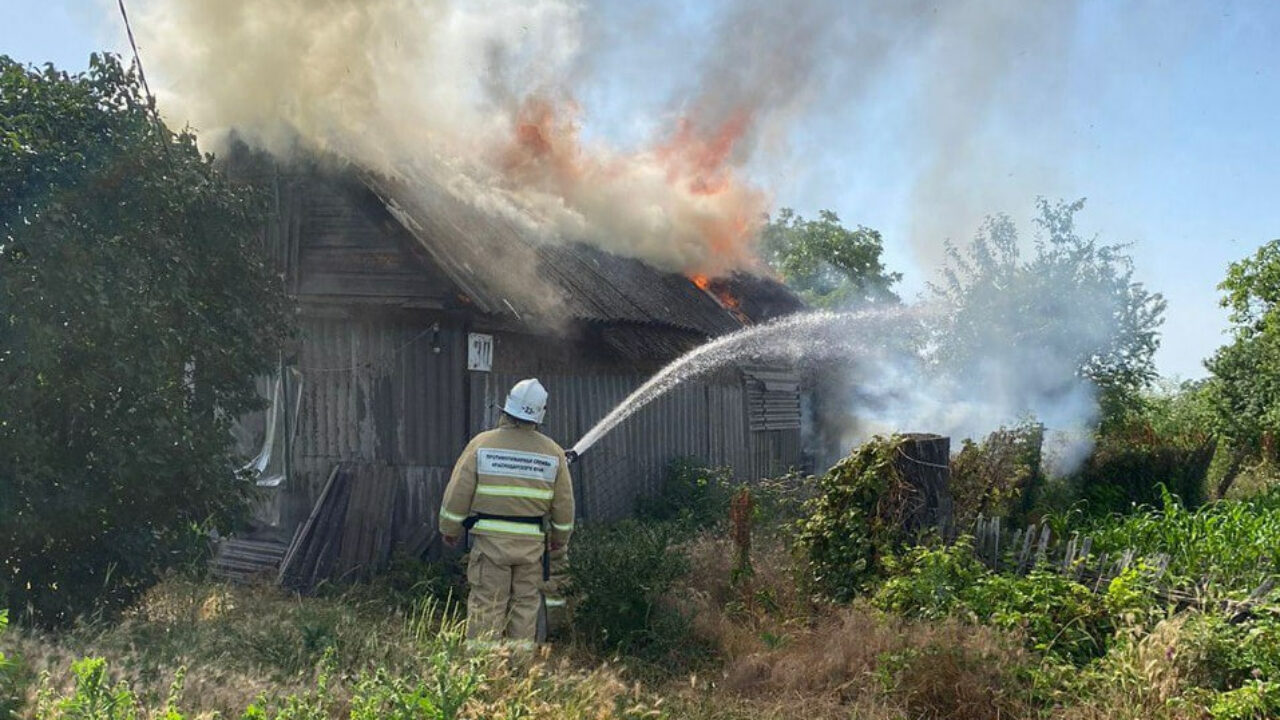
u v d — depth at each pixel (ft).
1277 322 63.87
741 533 25.64
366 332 31.35
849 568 24.62
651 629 22.12
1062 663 19.25
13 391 16.87
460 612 25.41
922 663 18.56
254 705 12.09
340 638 17.94
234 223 20.31
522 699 14.32
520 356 34.32
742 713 17.94
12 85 17.89
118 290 17.60
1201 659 17.67
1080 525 35.17
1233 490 54.95
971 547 23.27
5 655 12.16
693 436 45.68
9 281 16.79
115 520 18.72
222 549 30.14
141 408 18.31
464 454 20.84
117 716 10.89
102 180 17.99
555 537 21.36
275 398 31.17
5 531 16.98
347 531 29.32
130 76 19.19
